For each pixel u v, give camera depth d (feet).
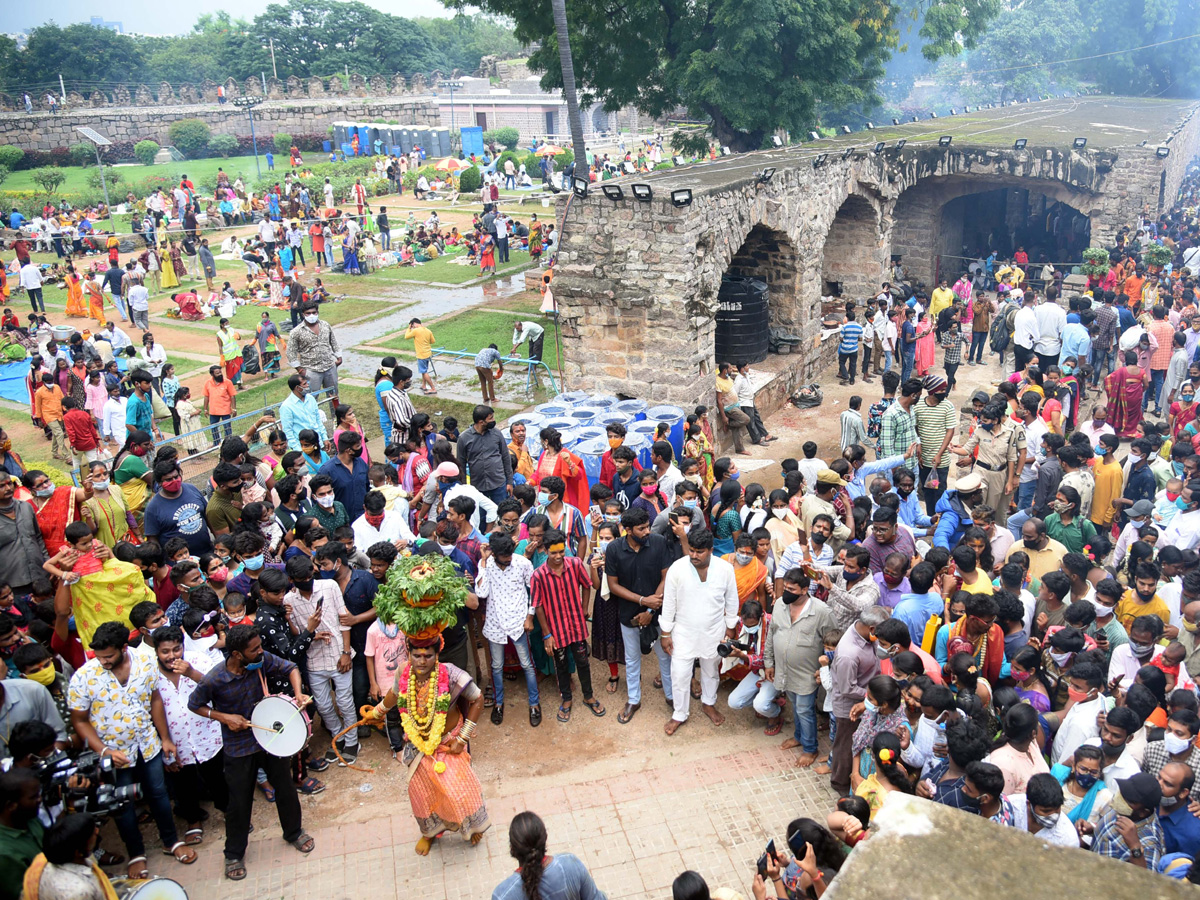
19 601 25.77
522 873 15.65
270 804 24.06
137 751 20.61
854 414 40.70
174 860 21.84
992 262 81.41
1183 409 39.73
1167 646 22.66
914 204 81.00
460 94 227.40
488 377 56.29
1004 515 36.40
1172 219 84.64
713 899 14.16
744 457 48.78
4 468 28.66
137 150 177.99
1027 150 70.44
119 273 81.66
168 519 27.71
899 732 19.39
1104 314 53.42
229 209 124.16
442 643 21.79
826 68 77.20
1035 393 37.47
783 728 26.84
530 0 75.82
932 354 58.85
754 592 27.32
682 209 43.01
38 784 16.57
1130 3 155.53
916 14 88.02
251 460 31.50
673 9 76.54
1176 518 29.40
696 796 23.80
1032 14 162.40
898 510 32.35
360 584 25.18
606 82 81.56
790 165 54.49
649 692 28.81
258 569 24.54
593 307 46.88
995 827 7.04
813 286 59.36
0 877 16.07
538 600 26.08
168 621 23.63
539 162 161.58
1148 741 19.54
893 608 24.50
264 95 205.87
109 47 250.98
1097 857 6.73
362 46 288.71
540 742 26.30
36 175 143.33
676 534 26.96
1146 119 97.40
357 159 165.37
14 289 93.76
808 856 15.47
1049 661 22.56
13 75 234.79
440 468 32.24
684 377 45.80
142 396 44.96
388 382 43.42
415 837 22.56
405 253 99.66
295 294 74.74
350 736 25.54
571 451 36.73
